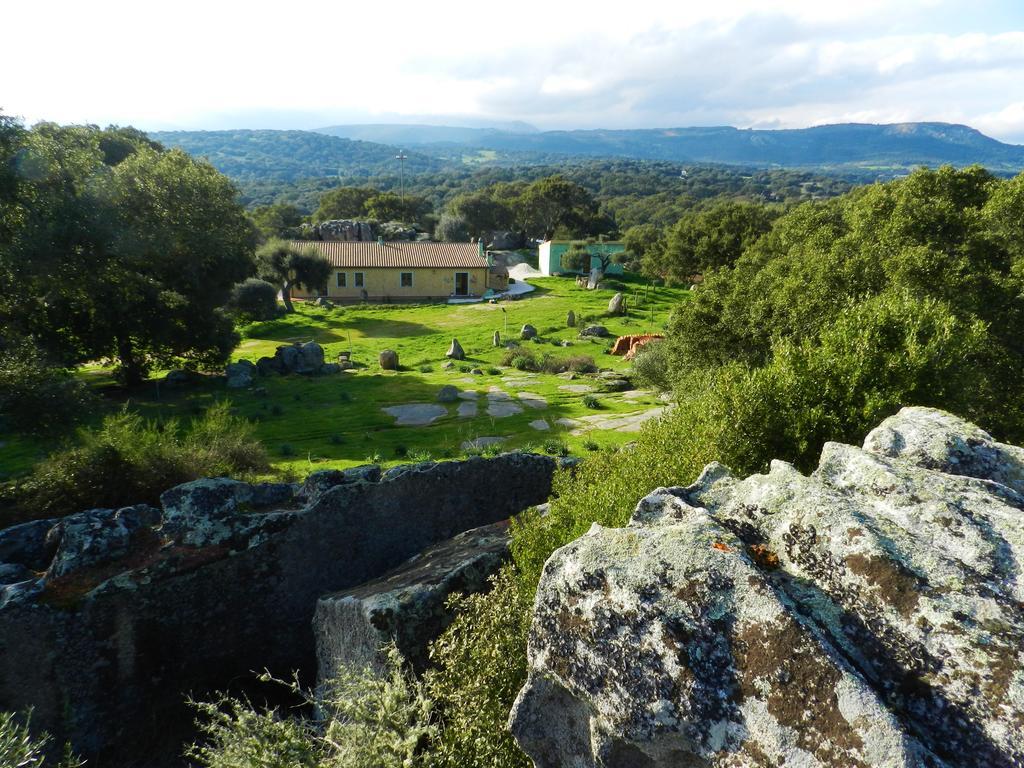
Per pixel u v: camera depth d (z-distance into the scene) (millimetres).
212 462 15664
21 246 24469
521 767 5570
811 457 8484
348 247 67750
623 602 4383
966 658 3748
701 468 7812
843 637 4082
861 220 22375
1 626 8562
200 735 9492
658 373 29500
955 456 6203
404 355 42969
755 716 3742
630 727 4129
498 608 6516
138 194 31562
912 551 4414
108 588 9102
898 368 9180
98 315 29938
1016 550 4355
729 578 4234
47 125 32625
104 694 9180
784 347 10141
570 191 117438
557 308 58375
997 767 3348
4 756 6363
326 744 6559
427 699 6355
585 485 8602
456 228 102000
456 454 21547
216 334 34188
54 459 14133
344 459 20828
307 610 10789
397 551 11680
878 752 3311
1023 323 16875
